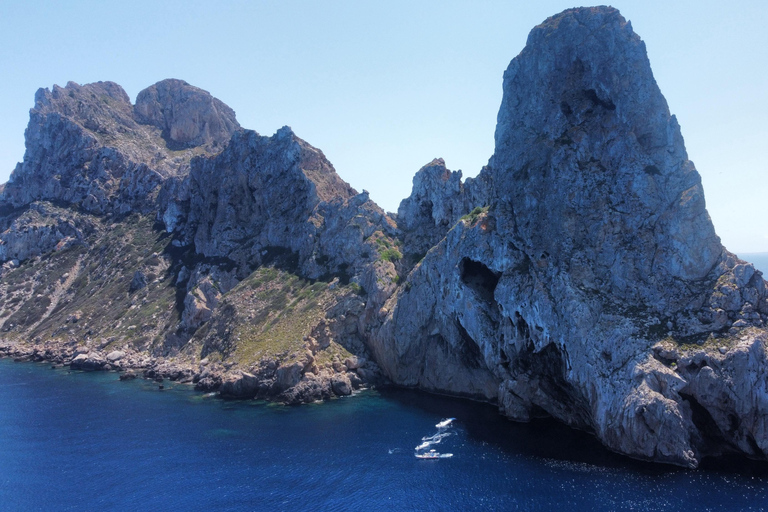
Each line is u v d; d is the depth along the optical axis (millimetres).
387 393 122625
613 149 102812
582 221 101125
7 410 114062
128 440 95188
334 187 184125
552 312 95938
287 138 179375
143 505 71812
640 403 80625
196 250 184750
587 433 92750
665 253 93375
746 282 87688
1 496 75125
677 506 66125
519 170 111688
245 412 109438
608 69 105625
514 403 102062
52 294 195625
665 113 101250
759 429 78625
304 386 116938
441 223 143250
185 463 84375
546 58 112438
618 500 68125
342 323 134250
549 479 74688
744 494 68438
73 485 78188
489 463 80938
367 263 142375
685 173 96438
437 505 69500
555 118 110000
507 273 105312
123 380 139875
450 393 120625
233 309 146500
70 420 106875
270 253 167250
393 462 82500
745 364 79750
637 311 90812
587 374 89312
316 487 75250
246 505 70938
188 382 134375
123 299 181625
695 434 80062
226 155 187000
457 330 118875
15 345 175500
